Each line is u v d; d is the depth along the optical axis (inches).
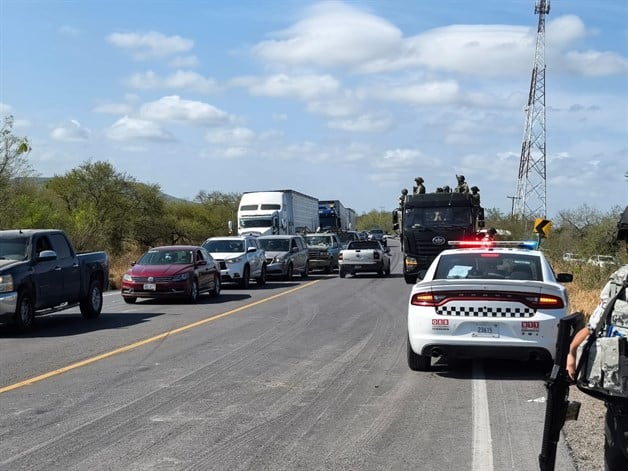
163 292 820.0
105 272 722.8
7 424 308.2
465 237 1080.8
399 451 267.9
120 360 458.9
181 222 2369.6
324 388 373.1
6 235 628.7
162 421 310.8
